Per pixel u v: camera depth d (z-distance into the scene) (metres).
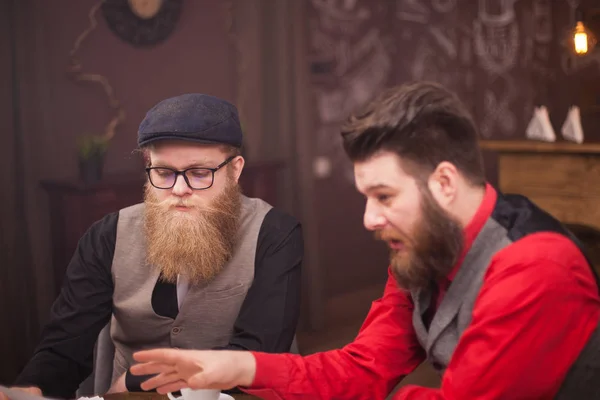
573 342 1.10
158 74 4.21
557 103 6.14
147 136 1.71
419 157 1.11
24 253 3.64
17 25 3.54
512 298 1.10
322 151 5.16
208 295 1.85
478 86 5.89
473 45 5.86
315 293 4.66
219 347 1.81
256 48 4.47
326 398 1.38
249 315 1.82
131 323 1.88
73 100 3.87
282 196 4.59
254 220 1.91
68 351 1.83
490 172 5.97
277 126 4.56
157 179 1.75
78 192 3.51
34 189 3.64
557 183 4.31
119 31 4.02
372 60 5.43
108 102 4.01
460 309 1.21
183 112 1.71
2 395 1.39
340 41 5.20
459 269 1.20
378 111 1.12
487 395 1.13
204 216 1.75
